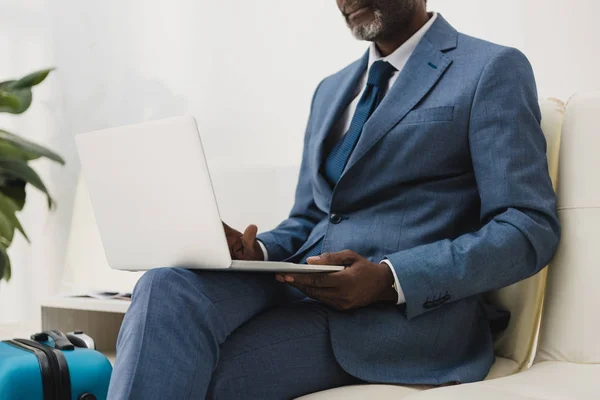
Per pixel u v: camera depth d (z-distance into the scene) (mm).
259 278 1343
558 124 1495
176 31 2812
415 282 1271
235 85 2660
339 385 1331
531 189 1336
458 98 1376
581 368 1288
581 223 1382
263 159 2590
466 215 1408
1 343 1595
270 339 1251
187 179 1114
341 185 1443
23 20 3234
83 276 2396
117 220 1258
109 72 3014
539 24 2031
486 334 1413
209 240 1119
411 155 1393
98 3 3043
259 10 2598
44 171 3209
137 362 1028
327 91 1693
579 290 1354
